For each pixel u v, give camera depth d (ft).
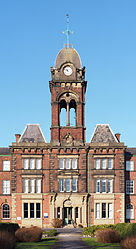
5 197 285.23
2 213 284.00
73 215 276.62
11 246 134.10
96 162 284.41
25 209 278.46
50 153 283.18
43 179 281.13
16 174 280.72
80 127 287.28
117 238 165.37
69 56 301.22
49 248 149.69
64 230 252.62
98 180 281.74
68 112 290.56
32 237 176.55
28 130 294.87
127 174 292.40
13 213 276.41
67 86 293.02
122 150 285.43
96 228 210.79
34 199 278.26
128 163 294.46
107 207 278.67
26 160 282.97
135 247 127.13
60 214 276.62
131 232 154.10
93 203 279.28
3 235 136.15
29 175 280.31
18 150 283.18
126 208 288.10
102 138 291.79
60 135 287.28
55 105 290.56
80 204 277.85
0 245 129.08
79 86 293.84
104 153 284.41
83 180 280.51
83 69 296.51
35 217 276.21
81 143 284.61
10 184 288.10
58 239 196.44
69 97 292.81
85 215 276.00
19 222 275.18
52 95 293.64
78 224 274.57
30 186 280.10
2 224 175.22
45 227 274.77
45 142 286.87
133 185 290.97
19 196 278.46
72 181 281.13
